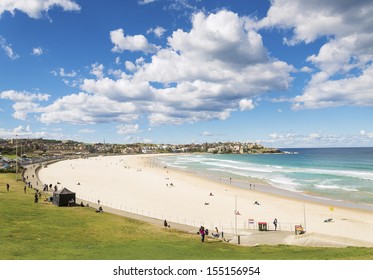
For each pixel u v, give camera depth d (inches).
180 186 3580.2
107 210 2009.1
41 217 1588.3
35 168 4744.1
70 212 1786.4
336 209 2391.7
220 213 2212.1
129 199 2677.2
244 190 3319.4
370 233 1752.0
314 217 2133.4
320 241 1469.0
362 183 3757.4
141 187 3440.0
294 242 1482.5
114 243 1232.8
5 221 1440.7
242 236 1585.9
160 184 3732.8
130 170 5713.6
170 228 1620.3
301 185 3663.9
